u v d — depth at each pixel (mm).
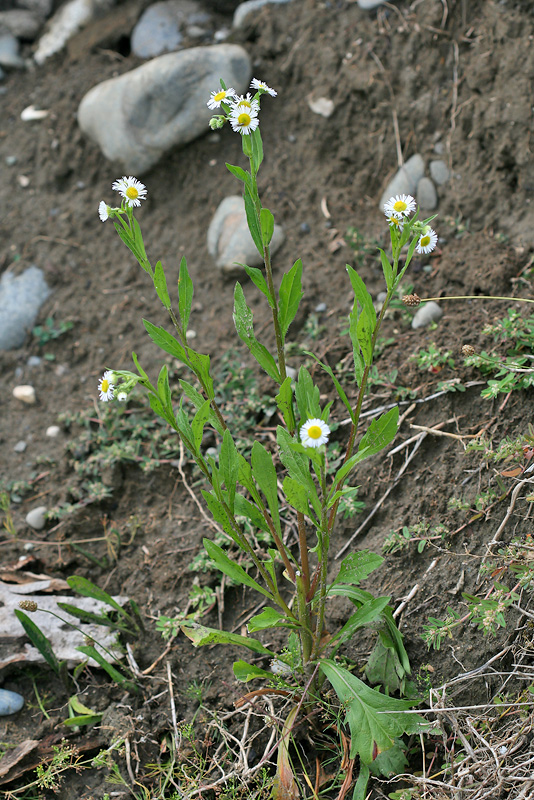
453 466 1260
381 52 1541
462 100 1452
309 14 1643
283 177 1570
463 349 1188
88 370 1483
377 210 1486
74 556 1336
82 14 1923
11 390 1482
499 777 1092
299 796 1144
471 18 1463
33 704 1241
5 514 1373
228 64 1593
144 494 1362
